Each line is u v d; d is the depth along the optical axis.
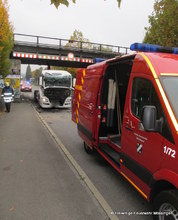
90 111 5.94
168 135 2.81
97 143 5.71
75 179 4.91
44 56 22.42
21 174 5.06
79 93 7.59
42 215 3.55
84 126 6.51
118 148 5.20
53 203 3.91
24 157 6.20
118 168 4.43
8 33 14.77
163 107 2.96
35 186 4.51
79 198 4.11
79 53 23.53
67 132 9.67
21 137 8.38
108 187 4.62
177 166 2.63
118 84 5.85
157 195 3.00
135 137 3.59
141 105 3.56
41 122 11.93
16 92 21.23
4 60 15.01
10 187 4.43
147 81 3.45
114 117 5.96
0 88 17.08
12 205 3.80
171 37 8.64
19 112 14.98
